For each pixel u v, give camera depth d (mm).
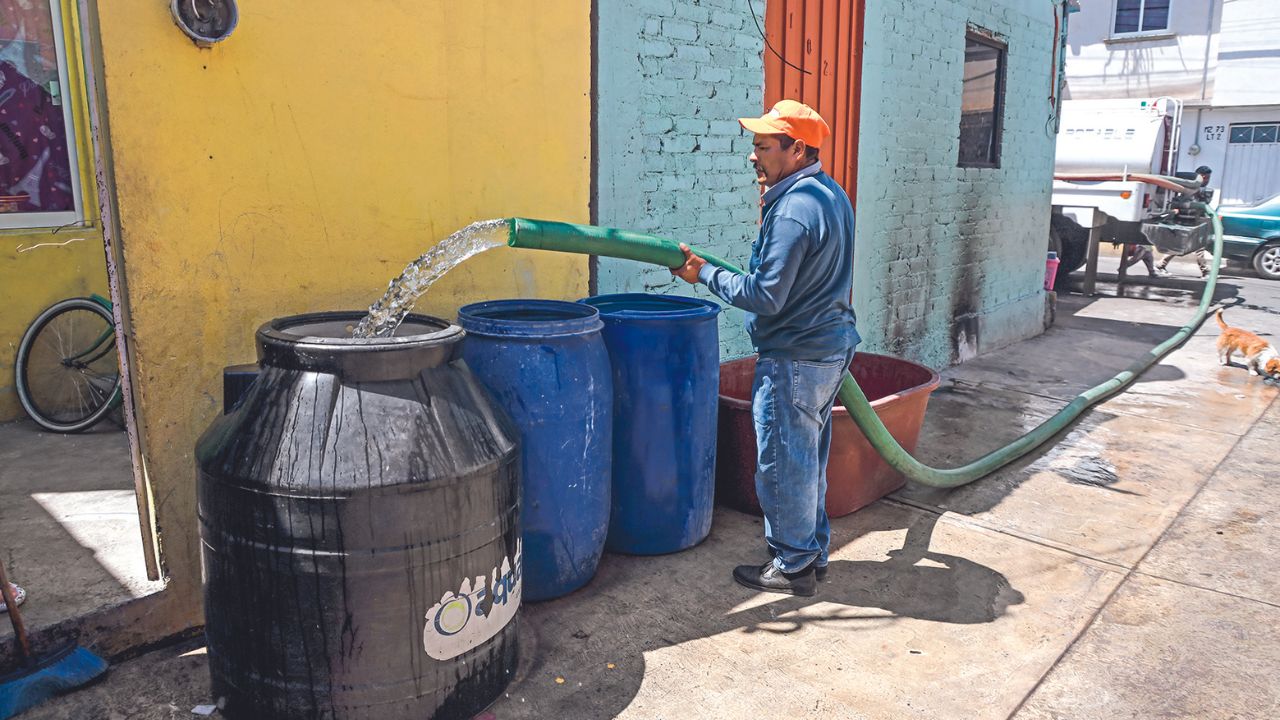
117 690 2566
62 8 4625
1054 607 3275
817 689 2709
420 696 2354
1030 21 8289
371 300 3176
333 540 2170
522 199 3645
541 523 3078
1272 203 13789
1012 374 7359
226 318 2811
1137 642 3033
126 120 2512
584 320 3070
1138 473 4816
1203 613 3244
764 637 3010
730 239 4922
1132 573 3574
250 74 2752
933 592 3375
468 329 3012
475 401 2482
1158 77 18453
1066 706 2652
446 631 2359
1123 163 12898
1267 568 3635
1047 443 5340
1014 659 2908
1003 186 8227
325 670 2266
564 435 3033
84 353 4875
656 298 3750
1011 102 8188
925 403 4426
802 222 2895
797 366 3096
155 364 2676
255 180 2816
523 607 3168
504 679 2621
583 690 2664
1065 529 4020
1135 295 12297
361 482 2156
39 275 4785
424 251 3320
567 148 3807
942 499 4371
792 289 3020
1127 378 6855
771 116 2986
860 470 4098
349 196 3061
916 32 6379
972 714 2602
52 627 2547
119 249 2572
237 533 2236
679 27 4340
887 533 3939
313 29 2881
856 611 3209
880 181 6184
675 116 4414
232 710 2420
